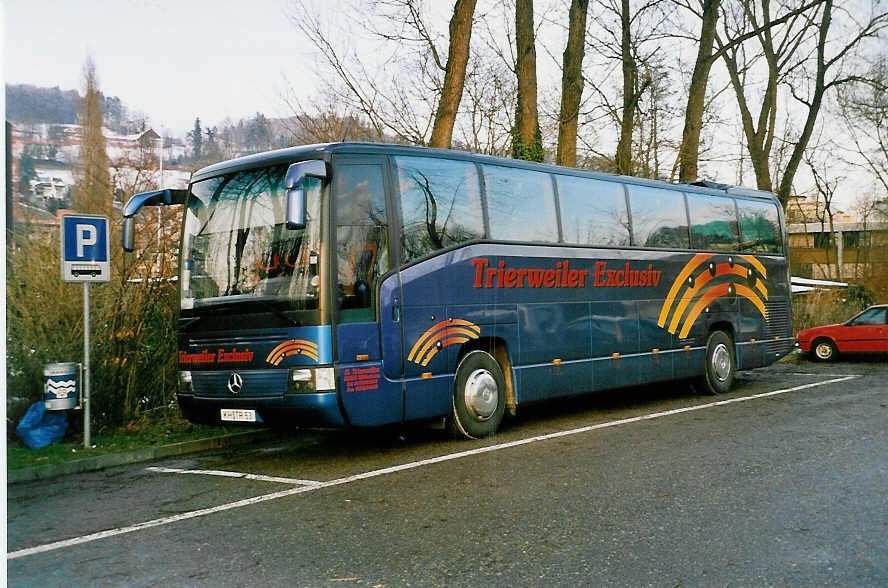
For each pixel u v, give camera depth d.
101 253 9.74
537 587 4.74
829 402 12.74
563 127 19.67
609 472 7.77
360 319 8.70
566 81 19.67
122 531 6.28
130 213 9.77
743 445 9.05
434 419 9.92
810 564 5.04
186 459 9.56
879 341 21.95
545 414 12.27
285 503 6.96
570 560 5.21
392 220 9.18
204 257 9.38
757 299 15.63
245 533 6.05
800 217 65.00
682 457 8.43
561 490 7.08
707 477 7.46
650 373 12.91
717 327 14.82
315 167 8.41
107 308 10.78
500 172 10.73
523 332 10.73
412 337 9.21
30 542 6.09
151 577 5.13
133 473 8.77
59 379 9.62
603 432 10.22
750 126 28.61
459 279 9.87
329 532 5.99
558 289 11.35
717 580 4.80
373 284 8.89
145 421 11.12
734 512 6.26
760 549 5.36
